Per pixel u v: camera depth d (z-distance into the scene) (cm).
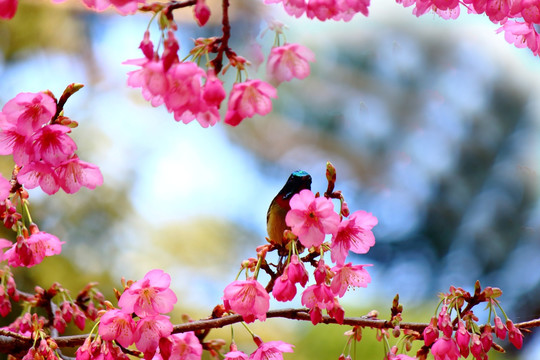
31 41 1370
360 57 2006
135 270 1185
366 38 2005
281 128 1970
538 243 1898
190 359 421
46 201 1148
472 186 2030
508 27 415
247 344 1131
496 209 1970
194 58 333
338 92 1989
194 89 324
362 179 2039
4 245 423
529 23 385
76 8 1405
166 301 396
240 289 391
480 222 1969
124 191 1255
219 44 337
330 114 1992
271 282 421
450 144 2066
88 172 409
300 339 1143
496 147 2056
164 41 309
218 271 1299
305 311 444
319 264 389
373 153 2038
